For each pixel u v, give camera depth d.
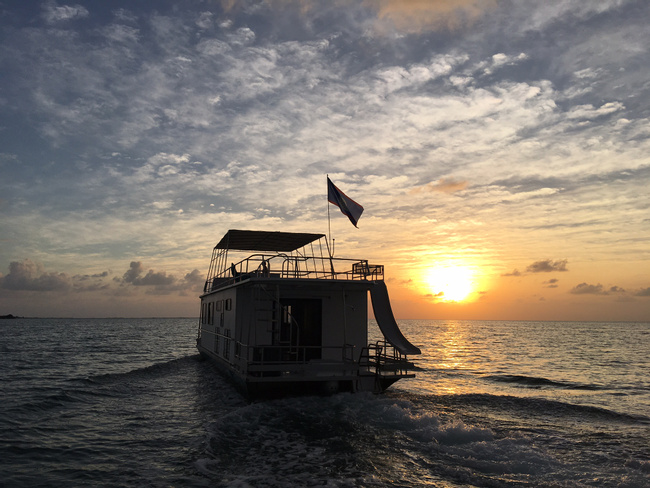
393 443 13.73
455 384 30.86
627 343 94.12
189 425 16.66
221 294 25.41
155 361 45.66
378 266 21.69
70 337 96.31
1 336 98.75
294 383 18.22
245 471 11.48
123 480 11.09
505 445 13.77
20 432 15.78
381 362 21.05
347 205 22.53
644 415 20.52
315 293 20.73
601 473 11.66
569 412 20.38
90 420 17.64
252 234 24.30
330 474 11.22
